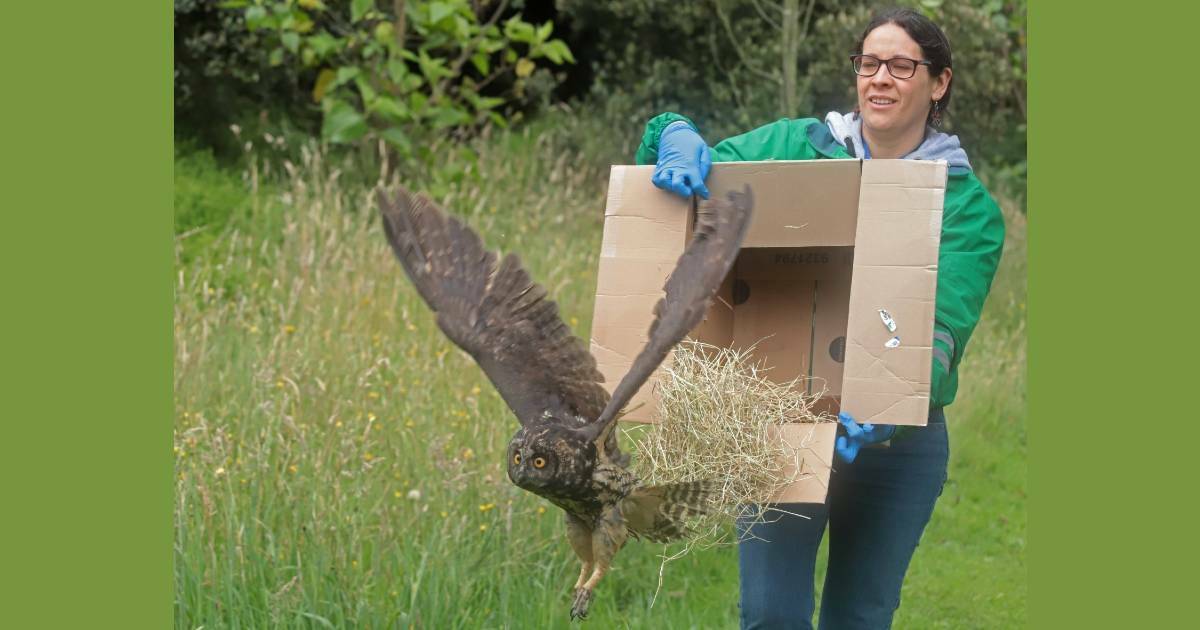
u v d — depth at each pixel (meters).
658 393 3.82
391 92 10.10
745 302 4.49
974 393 8.49
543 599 5.30
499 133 11.95
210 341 6.98
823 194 4.01
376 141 10.54
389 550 5.30
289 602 4.95
